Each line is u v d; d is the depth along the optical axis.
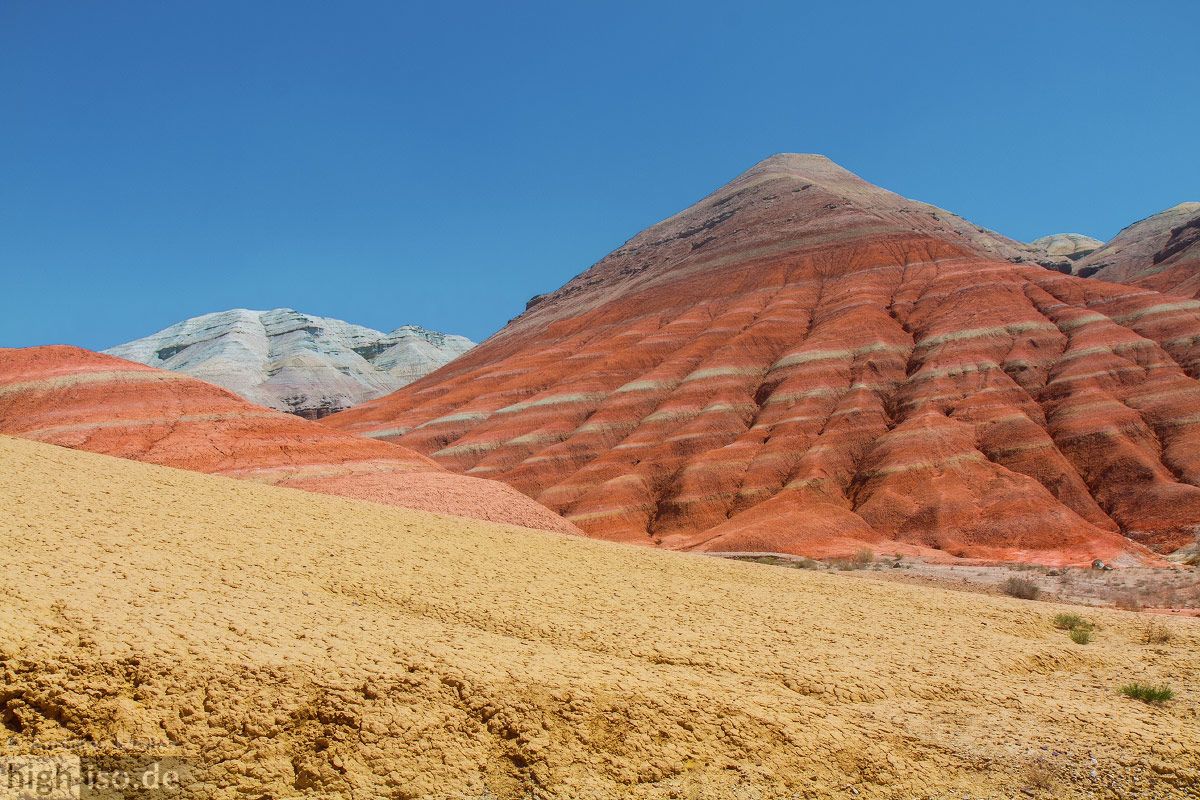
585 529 98.94
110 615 13.38
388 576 20.70
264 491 31.50
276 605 16.17
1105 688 19.83
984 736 15.70
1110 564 68.00
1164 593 43.81
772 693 15.96
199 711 11.69
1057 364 107.50
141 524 21.45
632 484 104.75
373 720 12.21
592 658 16.16
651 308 163.50
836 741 14.21
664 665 17.06
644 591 24.27
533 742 12.52
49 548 17.25
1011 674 20.33
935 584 46.12
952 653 21.16
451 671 13.77
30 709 11.05
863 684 17.67
